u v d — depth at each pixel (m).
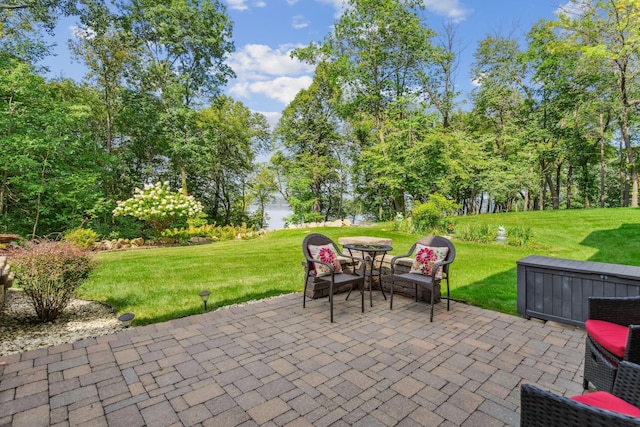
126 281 5.36
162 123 16.41
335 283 3.56
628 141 16.06
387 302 4.26
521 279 3.72
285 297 4.44
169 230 12.12
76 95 14.52
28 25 12.42
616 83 15.07
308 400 2.11
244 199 23.88
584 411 1.07
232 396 2.15
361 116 19.44
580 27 14.47
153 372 2.45
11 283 4.41
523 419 1.26
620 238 9.62
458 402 2.09
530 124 18.67
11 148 10.23
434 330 3.30
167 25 15.08
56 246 3.78
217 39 16.69
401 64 17.53
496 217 14.46
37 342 3.07
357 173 20.89
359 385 2.28
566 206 25.42
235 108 21.92
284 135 21.20
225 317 3.64
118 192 17.19
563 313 3.46
